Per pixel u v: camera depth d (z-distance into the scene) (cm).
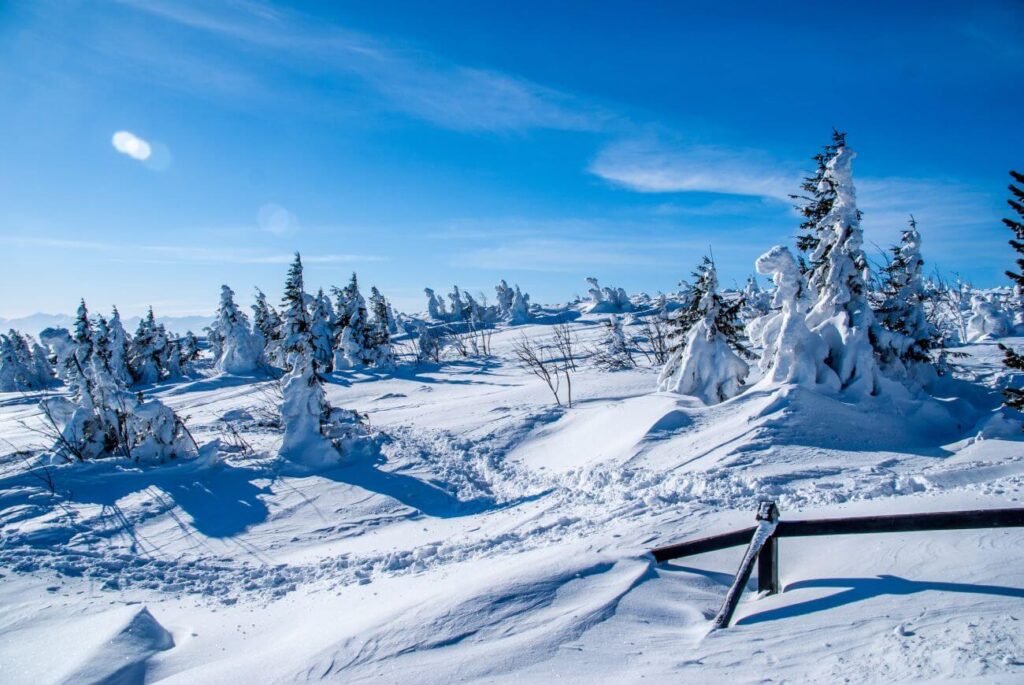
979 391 1759
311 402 1700
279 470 1580
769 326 1612
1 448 2630
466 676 456
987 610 431
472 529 1115
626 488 1125
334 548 1137
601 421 1689
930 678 347
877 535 652
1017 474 891
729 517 815
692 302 1839
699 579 632
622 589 582
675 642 473
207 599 875
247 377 4866
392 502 1378
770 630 468
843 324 1477
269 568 1024
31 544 1147
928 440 1323
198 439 2175
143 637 655
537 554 755
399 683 458
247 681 499
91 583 934
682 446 1305
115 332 5081
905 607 462
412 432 1986
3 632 716
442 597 602
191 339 6700
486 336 5956
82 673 556
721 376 1680
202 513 1330
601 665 447
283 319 4016
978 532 604
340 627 599
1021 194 1102
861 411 1356
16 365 5838
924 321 1772
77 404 1886
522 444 1780
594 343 4275
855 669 379
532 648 486
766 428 1269
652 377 2669
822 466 1094
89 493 1441
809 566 631
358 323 4722
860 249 1518
